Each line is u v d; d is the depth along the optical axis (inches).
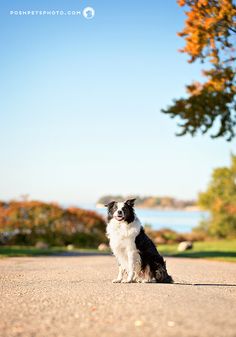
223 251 1131.3
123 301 323.3
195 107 874.1
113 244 437.4
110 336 233.5
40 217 1424.7
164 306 300.5
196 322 256.5
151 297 335.9
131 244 430.6
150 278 438.6
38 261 776.9
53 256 936.9
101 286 407.5
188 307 298.2
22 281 471.8
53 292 379.6
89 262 761.6
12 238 1405.0
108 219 445.7
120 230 431.8
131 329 245.1
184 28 783.1
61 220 1441.9
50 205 1430.9
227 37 776.3
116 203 434.6
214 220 1900.8
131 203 438.0
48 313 290.7
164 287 396.5
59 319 273.1
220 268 693.9
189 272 609.9
